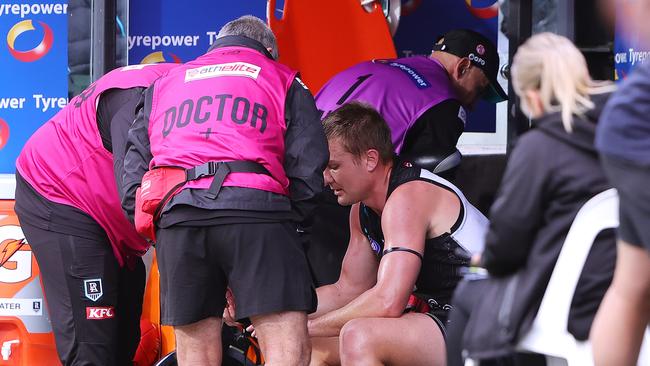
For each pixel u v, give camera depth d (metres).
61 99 17.95
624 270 7.86
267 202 12.05
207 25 18.39
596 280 9.01
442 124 15.93
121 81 14.25
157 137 12.52
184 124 12.34
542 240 9.10
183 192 12.04
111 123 13.96
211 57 12.90
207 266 12.24
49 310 14.59
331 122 13.34
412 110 15.88
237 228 11.98
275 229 12.11
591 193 8.94
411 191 12.98
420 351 12.44
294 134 12.48
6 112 18.00
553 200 9.06
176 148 12.25
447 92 16.22
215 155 12.10
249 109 12.31
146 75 14.33
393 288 12.57
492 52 17.17
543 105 9.12
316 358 13.76
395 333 12.38
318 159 12.43
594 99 8.95
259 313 12.02
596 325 8.31
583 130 8.88
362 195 13.37
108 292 14.48
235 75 12.55
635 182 7.47
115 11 17.81
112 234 14.39
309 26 18.41
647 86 7.49
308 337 12.40
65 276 14.34
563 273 9.02
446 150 15.87
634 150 7.46
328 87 16.48
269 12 17.86
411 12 19.00
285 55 18.27
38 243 14.44
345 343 12.38
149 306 16.28
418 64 16.67
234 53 12.86
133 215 13.09
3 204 16.08
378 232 13.89
